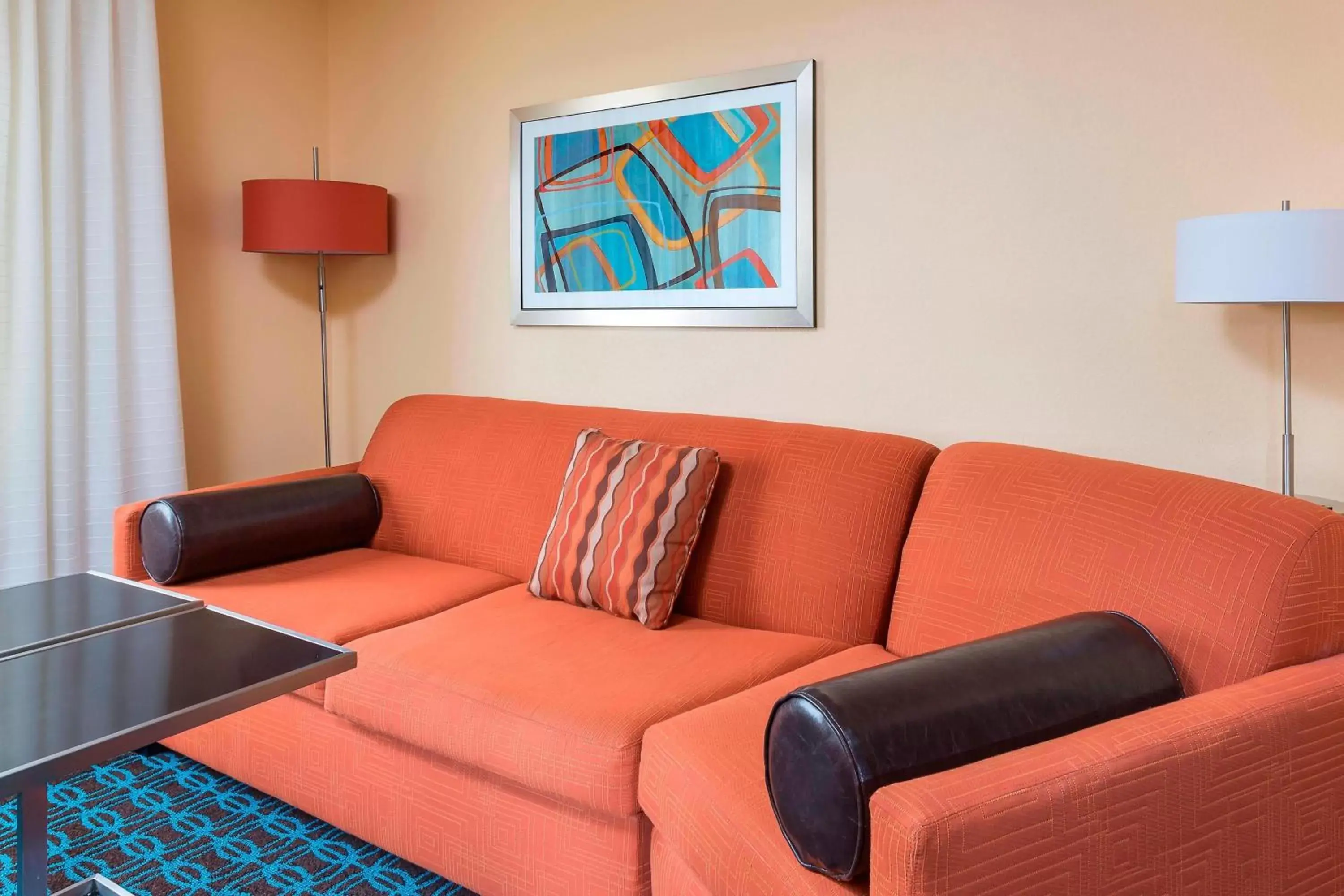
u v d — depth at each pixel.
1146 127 2.21
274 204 3.25
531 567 2.67
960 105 2.45
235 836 2.19
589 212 3.11
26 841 1.76
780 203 2.72
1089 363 2.32
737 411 2.88
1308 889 1.37
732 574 2.32
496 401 3.05
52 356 3.00
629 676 1.91
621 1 3.01
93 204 3.08
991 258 2.44
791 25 2.69
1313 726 1.35
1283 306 1.98
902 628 2.01
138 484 3.25
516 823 1.83
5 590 2.04
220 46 3.49
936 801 1.05
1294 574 1.50
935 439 2.55
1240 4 2.09
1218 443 2.18
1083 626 1.50
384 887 2.01
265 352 3.72
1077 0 2.28
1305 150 2.04
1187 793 1.22
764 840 1.33
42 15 2.94
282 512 2.73
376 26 3.65
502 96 3.31
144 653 1.67
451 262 3.51
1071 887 1.12
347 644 2.14
